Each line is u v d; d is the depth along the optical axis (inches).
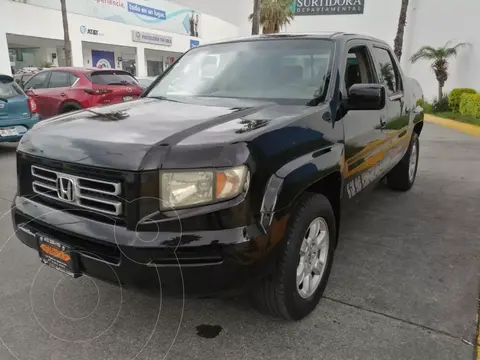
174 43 1199.6
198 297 83.7
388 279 126.1
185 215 79.7
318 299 110.0
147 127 93.2
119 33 1012.5
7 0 764.6
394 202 203.5
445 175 260.4
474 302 113.3
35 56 993.5
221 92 130.3
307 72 125.9
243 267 81.7
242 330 101.8
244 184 81.8
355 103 115.6
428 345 95.6
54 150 91.7
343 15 1075.9
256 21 792.3
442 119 600.1
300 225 95.4
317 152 101.3
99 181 83.9
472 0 890.7
